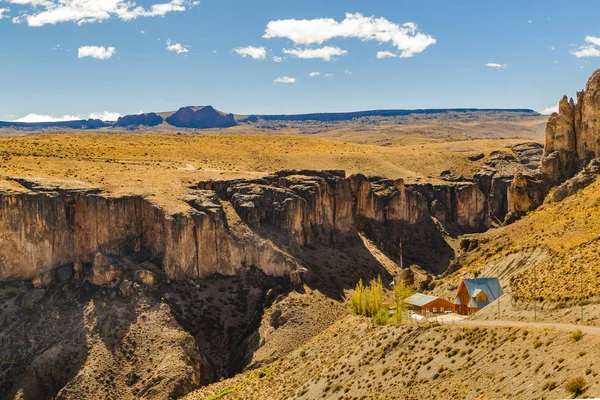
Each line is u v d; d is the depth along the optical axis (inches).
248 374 6348.4
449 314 5002.5
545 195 7116.1
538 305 3636.8
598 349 2615.7
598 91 7022.6
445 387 3174.2
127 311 7027.6
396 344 4170.8
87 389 6279.5
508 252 5315.0
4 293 7180.1
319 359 5191.9
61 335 6776.6
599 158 6540.4
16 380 6373.0
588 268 3668.8
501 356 3105.3
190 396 6156.5
